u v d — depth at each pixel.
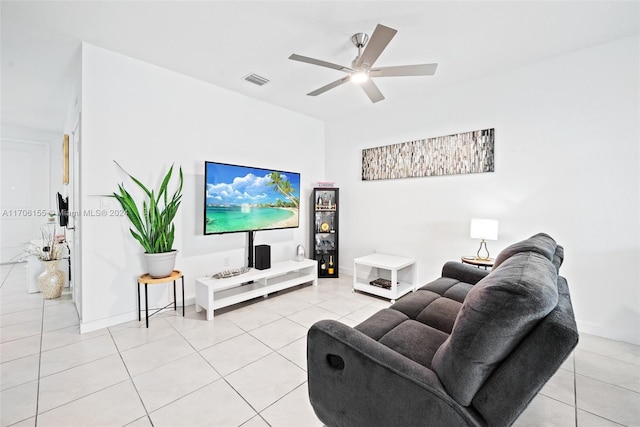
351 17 2.12
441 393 0.96
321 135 4.68
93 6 1.99
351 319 2.78
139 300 2.67
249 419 1.51
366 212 4.19
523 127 2.83
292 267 3.55
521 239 2.85
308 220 4.50
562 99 2.62
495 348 0.88
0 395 1.67
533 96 2.77
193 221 3.15
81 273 2.47
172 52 2.62
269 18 2.14
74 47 2.51
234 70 2.96
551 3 1.95
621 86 2.36
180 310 2.97
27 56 2.65
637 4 1.94
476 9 2.02
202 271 3.23
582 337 2.45
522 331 0.88
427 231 3.55
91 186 2.49
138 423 1.47
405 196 3.75
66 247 3.70
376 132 4.05
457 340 0.94
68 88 3.36
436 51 2.57
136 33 2.32
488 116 3.05
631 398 1.68
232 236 3.49
